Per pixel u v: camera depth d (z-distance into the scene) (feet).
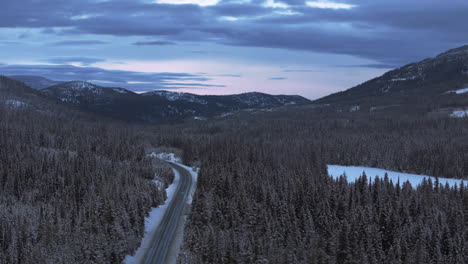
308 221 323.37
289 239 289.12
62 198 415.85
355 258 270.46
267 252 276.21
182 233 331.16
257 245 275.18
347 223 298.97
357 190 426.10
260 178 432.25
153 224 353.51
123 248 280.51
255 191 398.62
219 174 431.02
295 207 369.71
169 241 314.35
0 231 305.73
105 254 261.24
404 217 351.87
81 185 436.35
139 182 422.41
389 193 421.59
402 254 290.97
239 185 402.31
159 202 409.28
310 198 372.17
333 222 329.72
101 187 412.77
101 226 303.48
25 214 354.13
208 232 286.25
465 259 296.10
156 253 291.99
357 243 281.13
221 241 276.62
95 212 331.57
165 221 362.12
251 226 328.49
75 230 306.14
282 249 281.74
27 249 284.41
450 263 291.79
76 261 259.80
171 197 445.78
